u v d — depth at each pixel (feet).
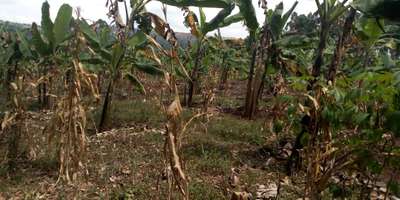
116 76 31.65
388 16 17.83
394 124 10.05
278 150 25.67
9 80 33.17
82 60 30.66
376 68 13.14
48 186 18.69
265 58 40.01
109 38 36.42
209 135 28.45
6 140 23.85
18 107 21.26
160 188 17.95
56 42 27.89
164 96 34.99
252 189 18.99
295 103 15.99
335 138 13.52
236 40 57.98
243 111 40.81
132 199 17.20
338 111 12.03
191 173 20.29
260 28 38.93
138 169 20.95
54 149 23.24
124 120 35.06
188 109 40.88
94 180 19.27
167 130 11.75
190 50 48.14
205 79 55.77
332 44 42.65
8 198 17.43
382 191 17.12
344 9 21.39
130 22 29.09
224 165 22.00
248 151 26.00
